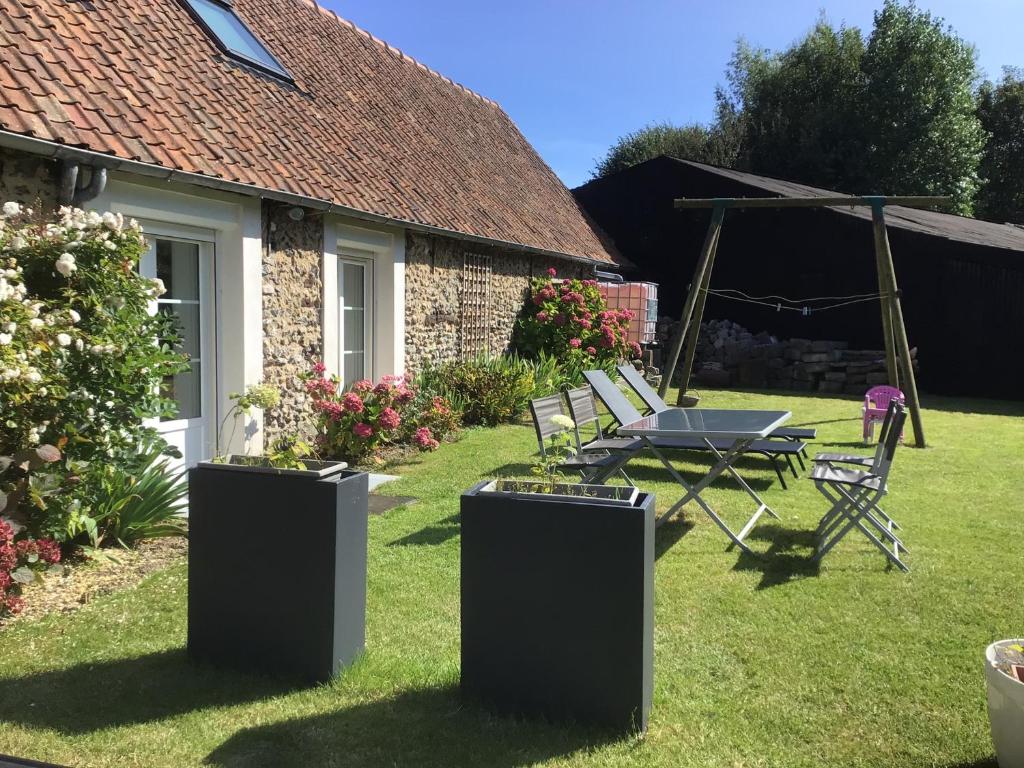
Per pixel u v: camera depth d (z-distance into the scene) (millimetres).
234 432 6258
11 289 3523
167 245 5836
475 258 10578
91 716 2697
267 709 2756
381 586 3996
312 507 2904
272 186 6098
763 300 17484
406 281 8789
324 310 7250
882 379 13836
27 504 3658
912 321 15438
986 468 7160
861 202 8602
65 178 4555
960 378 14844
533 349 12109
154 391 4492
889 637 3400
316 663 2936
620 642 2564
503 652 2703
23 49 4969
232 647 3043
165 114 5738
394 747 2520
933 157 24047
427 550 4578
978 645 3320
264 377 6500
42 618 3539
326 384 6906
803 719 2730
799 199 8922
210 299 6195
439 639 3371
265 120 7148
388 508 5586
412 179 9297
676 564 4398
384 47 12609
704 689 2939
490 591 2703
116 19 6371
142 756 2453
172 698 2834
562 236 13297
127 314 4125
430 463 7234
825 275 16516
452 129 12625
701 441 6184
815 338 16766
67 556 4203
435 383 9148
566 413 6617
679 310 18734
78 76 5215
